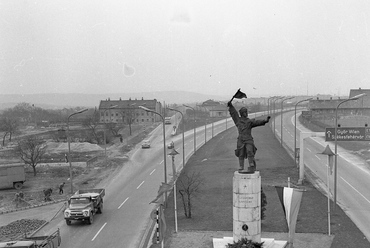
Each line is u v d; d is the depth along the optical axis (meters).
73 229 29.33
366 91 124.31
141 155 71.25
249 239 21.25
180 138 93.69
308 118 120.50
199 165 56.84
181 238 26.00
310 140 78.75
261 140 79.56
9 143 95.25
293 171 48.66
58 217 33.00
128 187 45.38
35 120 171.25
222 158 62.03
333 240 24.66
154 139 94.81
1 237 27.53
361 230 26.80
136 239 26.55
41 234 28.03
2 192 44.56
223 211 32.31
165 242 25.31
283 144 73.69
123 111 136.12
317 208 32.34
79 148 79.88
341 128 37.59
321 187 40.31
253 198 21.17
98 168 59.03
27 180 51.44
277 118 130.75
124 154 73.31
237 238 21.52
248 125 22.06
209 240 25.45
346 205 33.56
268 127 104.62
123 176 52.59
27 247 20.53
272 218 29.70
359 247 23.38
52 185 47.72
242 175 21.19
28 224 30.64
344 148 67.81
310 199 35.41
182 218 30.81
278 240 24.48
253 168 21.69
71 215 29.78
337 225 27.78
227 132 100.00
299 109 178.62
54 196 41.62
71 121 150.88
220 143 80.00
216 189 40.69
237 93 22.31
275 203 34.22
